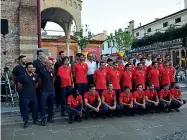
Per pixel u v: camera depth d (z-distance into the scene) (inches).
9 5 497.4
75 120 319.6
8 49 495.5
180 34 1133.1
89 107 324.5
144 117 337.7
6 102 410.9
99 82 347.3
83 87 348.2
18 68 303.1
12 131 277.3
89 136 256.4
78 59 350.9
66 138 251.0
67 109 314.0
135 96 350.9
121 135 258.4
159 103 369.1
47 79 308.0
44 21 975.0
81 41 1167.0
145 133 264.7
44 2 719.1
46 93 306.0
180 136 252.7
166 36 1232.2
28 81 297.0
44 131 276.2
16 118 327.0
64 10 781.9
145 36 1464.1
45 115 321.1
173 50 1086.4
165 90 371.6
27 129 284.5
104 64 348.2
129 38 1578.5
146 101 359.9
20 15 501.0
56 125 300.4
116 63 360.5
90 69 375.9
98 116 338.0
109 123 306.5
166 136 253.4
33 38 511.8
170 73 405.1
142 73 379.6
